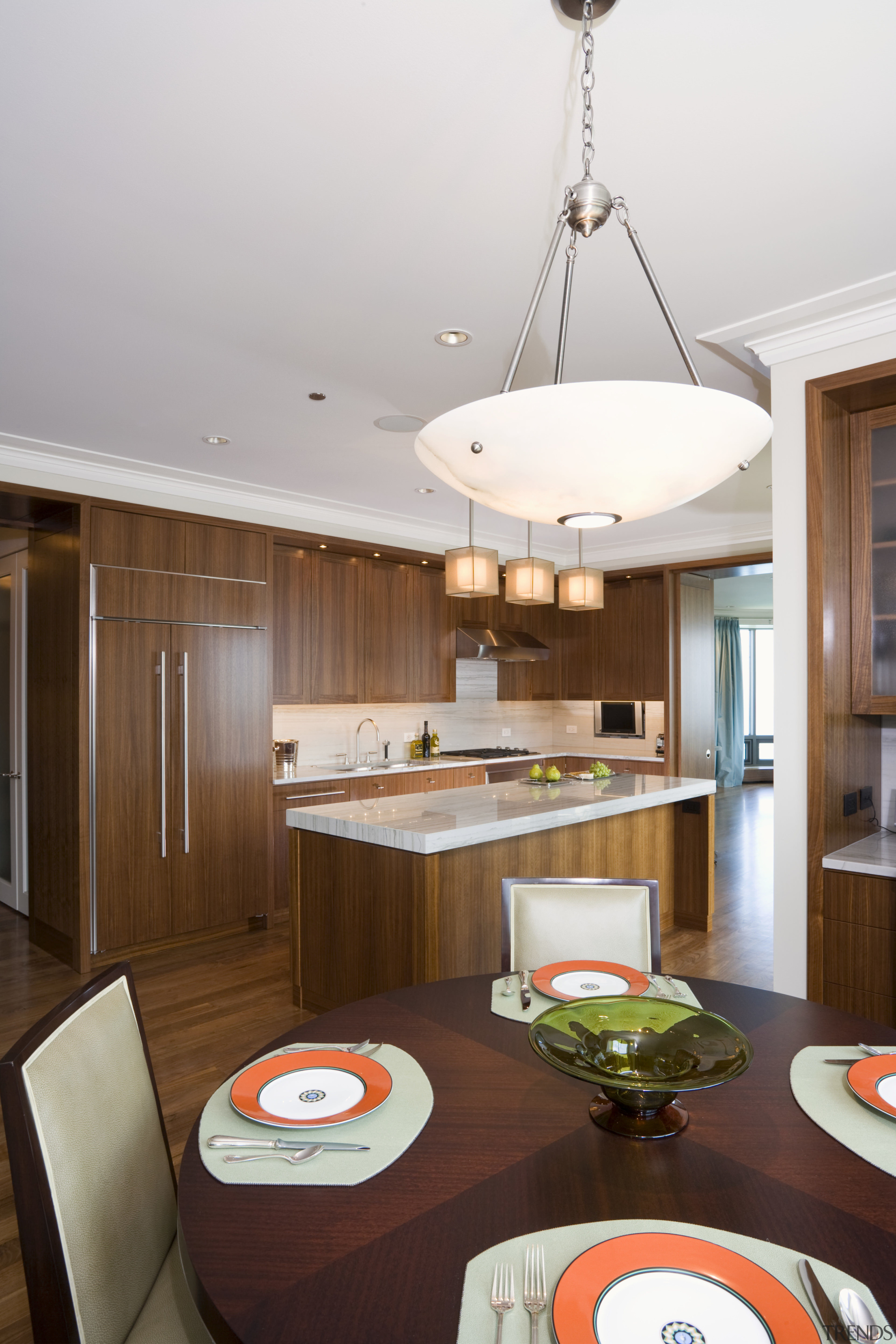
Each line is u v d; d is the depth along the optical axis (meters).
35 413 3.43
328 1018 1.64
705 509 5.34
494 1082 1.37
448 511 5.41
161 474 4.34
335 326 2.65
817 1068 1.41
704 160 1.80
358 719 6.02
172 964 4.12
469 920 3.15
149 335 2.70
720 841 7.54
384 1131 1.20
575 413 1.04
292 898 3.49
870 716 3.01
